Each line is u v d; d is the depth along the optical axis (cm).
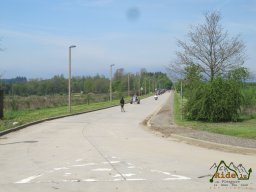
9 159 1375
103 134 2258
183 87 4122
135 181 1011
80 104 6681
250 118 3328
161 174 1099
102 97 9181
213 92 3066
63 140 1958
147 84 17675
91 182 1002
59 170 1166
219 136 2027
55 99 6544
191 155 1460
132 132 2384
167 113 4350
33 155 1465
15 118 3316
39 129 2584
